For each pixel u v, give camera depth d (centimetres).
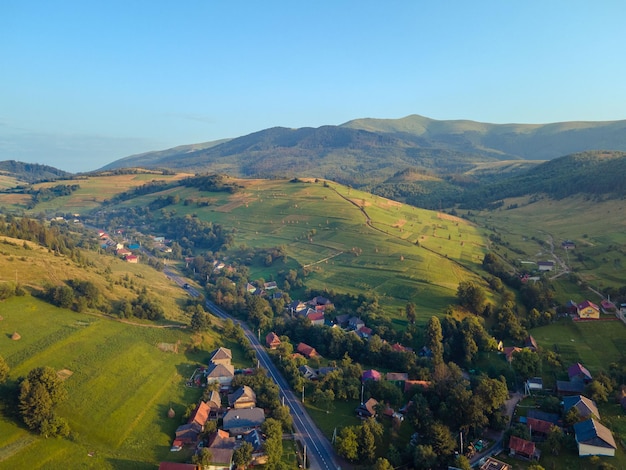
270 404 13275
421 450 11169
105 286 19425
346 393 14225
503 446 11838
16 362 12475
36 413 10612
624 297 19838
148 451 10906
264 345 18600
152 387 13388
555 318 19238
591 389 13525
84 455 10300
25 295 16100
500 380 14425
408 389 14312
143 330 16588
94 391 12431
